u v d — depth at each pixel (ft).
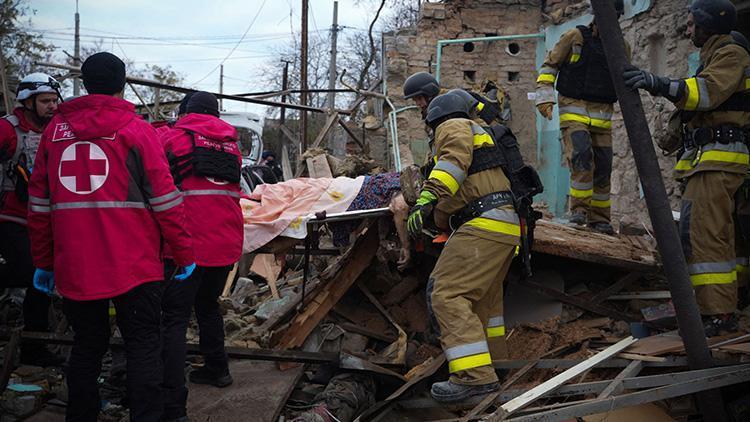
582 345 14.10
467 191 12.22
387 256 15.51
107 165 9.45
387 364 14.35
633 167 26.40
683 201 12.53
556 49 17.22
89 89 9.75
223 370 13.14
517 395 11.45
